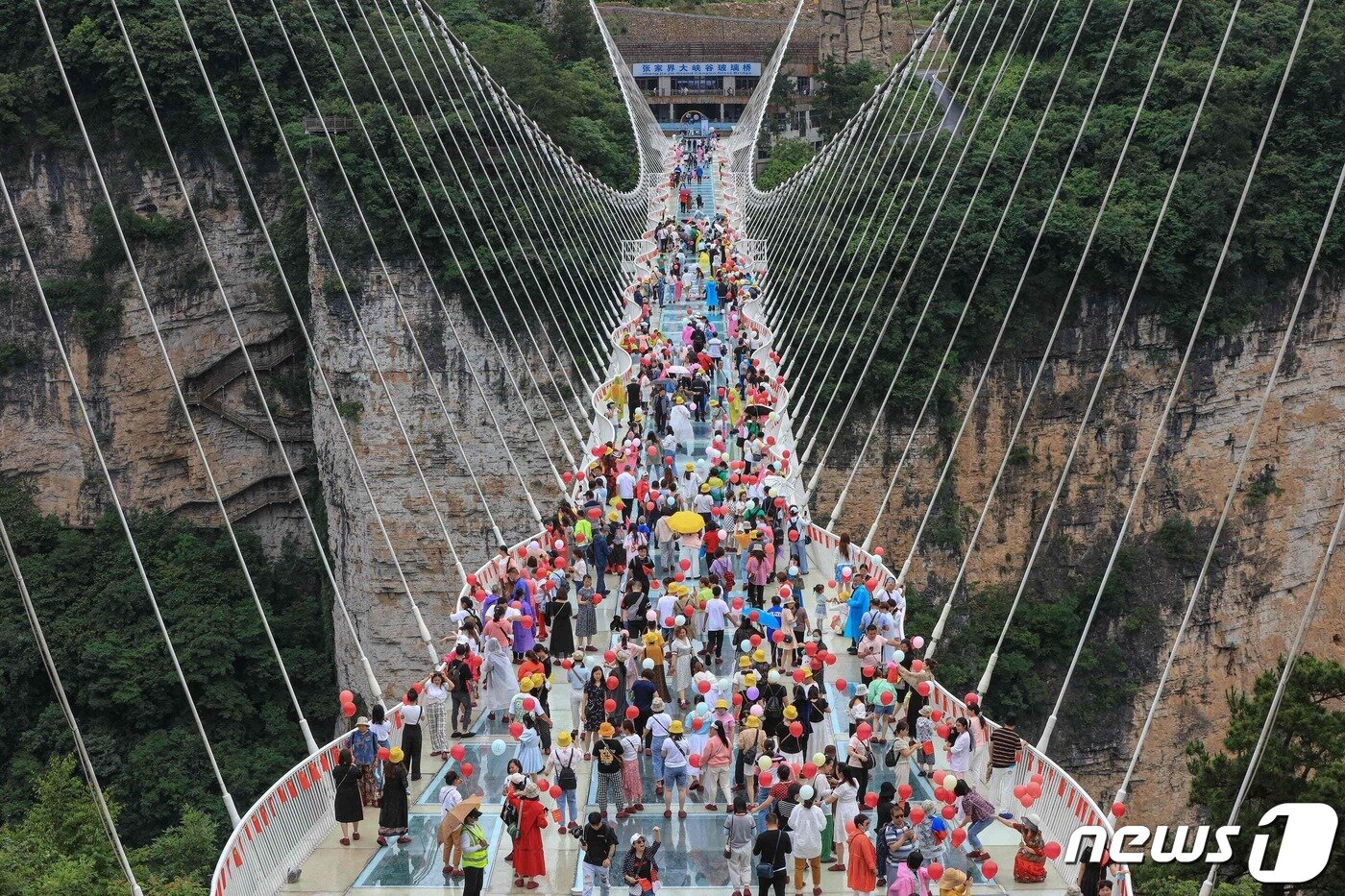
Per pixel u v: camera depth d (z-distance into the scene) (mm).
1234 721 43219
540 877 26578
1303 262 93312
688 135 168750
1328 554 27547
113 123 105312
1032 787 27062
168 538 108062
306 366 109125
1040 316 96375
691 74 193500
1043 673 92250
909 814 25984
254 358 109062
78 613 99750
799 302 96812
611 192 112375
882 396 96438
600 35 154250
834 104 158625
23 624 96375
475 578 37375
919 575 96562
